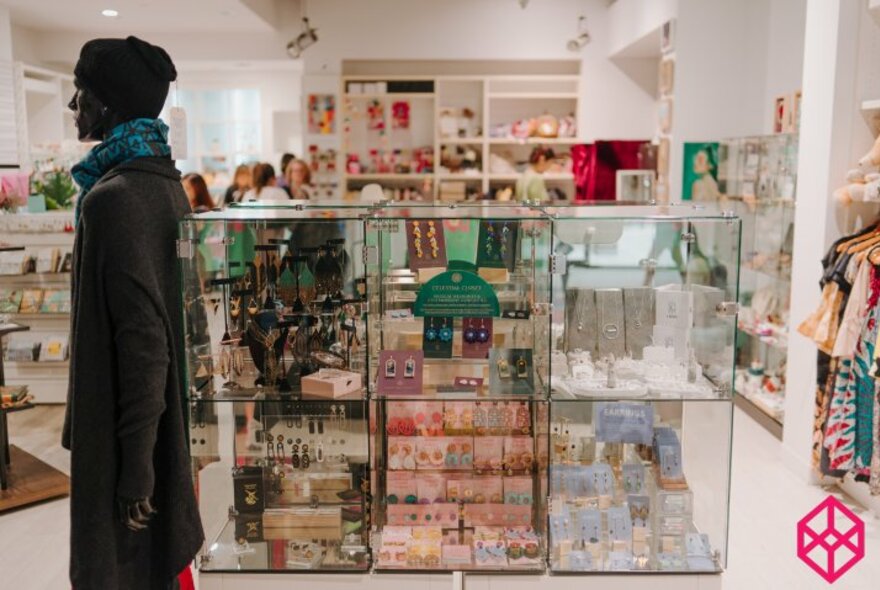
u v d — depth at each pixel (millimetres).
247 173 7754
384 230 2533
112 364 1997
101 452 1985
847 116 3953
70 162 6082
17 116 7191
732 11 6246
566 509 2631
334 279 2521
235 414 2592
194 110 10883
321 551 2615
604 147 7453
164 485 2135
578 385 2627
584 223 2557
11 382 5719
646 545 2623
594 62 8508
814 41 4148
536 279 2557
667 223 2586
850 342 3617
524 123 8625
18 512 3895
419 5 8414
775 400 5094
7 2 6812
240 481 2629
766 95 6262
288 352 2549
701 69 6305
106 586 2000
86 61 2088
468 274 2562
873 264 3510
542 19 8438
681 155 6367
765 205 5262
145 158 2117
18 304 5543
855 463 3725
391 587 2576
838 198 3879
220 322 2520
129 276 1963
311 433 2611
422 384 2592
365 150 8891
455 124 8617
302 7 8438
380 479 2697
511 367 2598
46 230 5516
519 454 2697
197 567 2592
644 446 2672
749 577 3180
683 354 2627
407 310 2580
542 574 2568
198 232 2377
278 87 10789
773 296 5375
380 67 8836
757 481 4180
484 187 8578
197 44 8570
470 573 2566
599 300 2617
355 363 2568
